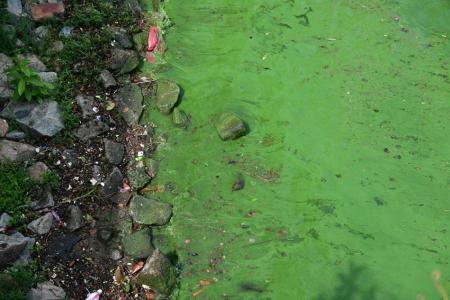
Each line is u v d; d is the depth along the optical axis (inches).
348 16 207.9
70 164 152.9
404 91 183.3
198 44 195.6
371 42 198.8
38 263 133.9
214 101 178.4
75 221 143.3
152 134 168.7
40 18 176.2
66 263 136.8
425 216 152.8
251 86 183.5
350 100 179.9
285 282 139.4
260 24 203.5
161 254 138.6
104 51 179.0
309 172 161.6
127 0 197.8
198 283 139.1
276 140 169.0
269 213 152.7
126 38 186.7
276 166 162.9
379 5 212.1
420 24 206.4
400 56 194.4
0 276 125.5
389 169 162.7
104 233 142.7
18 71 152.9
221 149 166.4
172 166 161.8
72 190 149.3
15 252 130.9
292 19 206.2
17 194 139.5
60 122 156.4
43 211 142.7
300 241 147.1
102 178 154.2
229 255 144.3
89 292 134.0
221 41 197.2
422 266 142.9
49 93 158.4
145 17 198.1
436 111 177.9
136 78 181.8
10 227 136.3
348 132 171.5
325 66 190.1
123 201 152.0
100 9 189.2
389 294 137.6
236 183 157.9
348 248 145.9
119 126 167.2
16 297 124.0
